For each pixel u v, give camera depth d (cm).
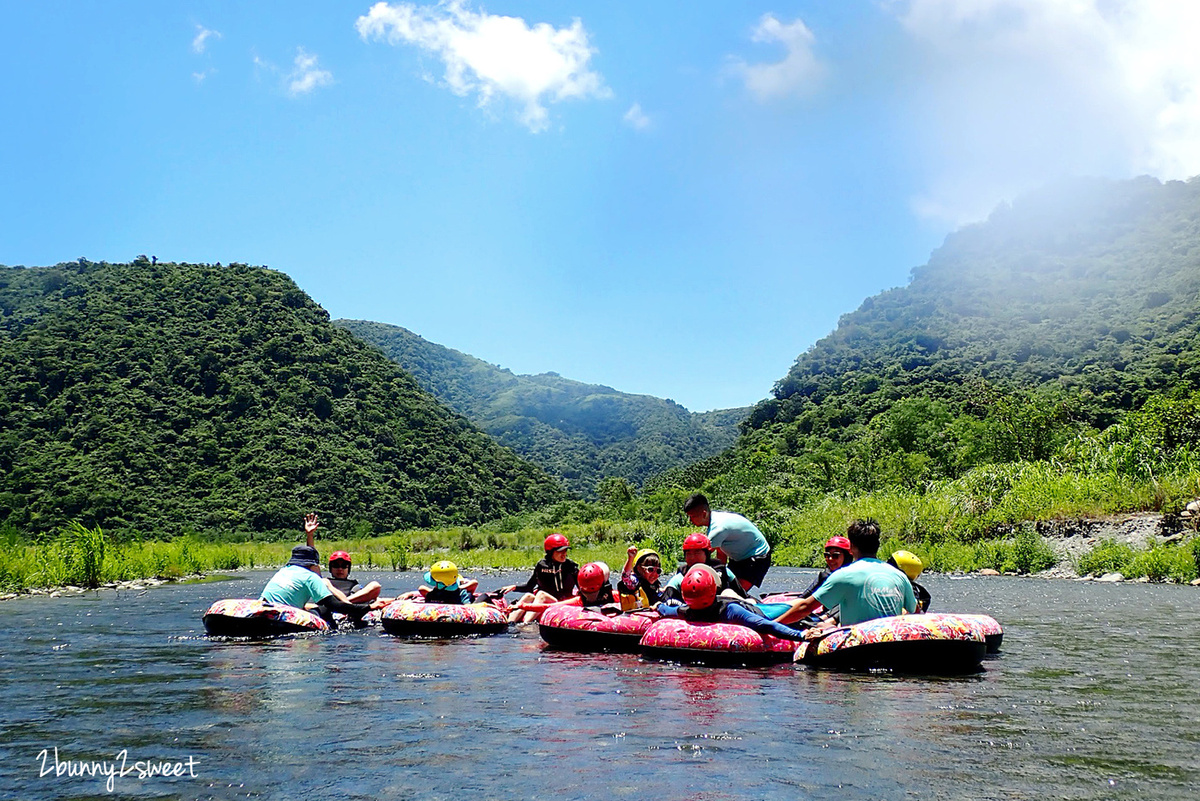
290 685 650
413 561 3328
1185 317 7312
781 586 1897
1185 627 1001
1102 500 2428
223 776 411
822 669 725
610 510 7619
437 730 502
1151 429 2784
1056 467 2986
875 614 744
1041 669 710
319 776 411
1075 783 394
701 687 638
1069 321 8744
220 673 708
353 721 525
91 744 471
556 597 1102
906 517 2992
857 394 8400
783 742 470
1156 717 529
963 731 495
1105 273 10131
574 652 838
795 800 373
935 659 689
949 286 11581
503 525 7906
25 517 4988
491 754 448
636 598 965
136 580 2142
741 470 6700
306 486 6756
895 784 394
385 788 392
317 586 1036
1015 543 2281
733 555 983
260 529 6047
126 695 610
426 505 7812
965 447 4581
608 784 396
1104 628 993
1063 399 5888
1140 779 401
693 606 811
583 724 516
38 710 559
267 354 8200
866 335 10838
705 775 409
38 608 1369
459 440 9481
